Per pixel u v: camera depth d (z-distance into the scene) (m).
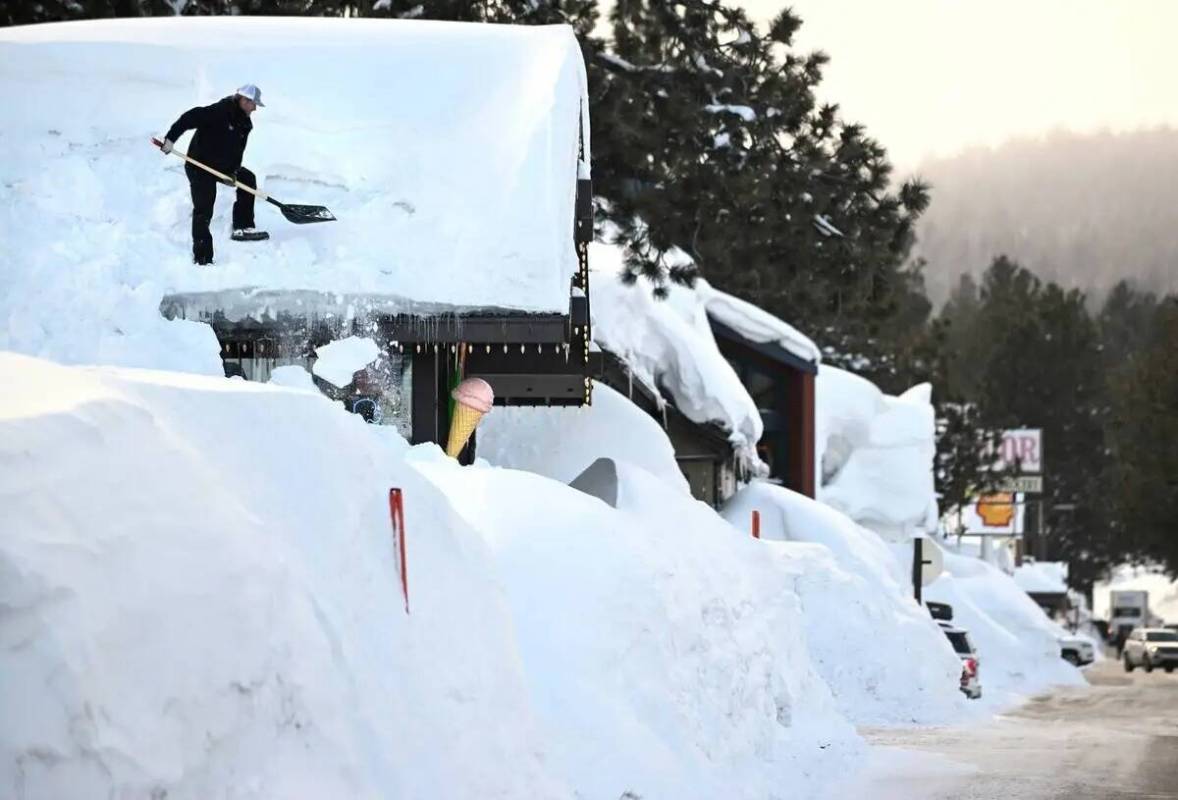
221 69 59.84
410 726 24.30
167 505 20.39
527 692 29.19
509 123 58.59
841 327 197.75
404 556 26.47
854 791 45.97
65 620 17.28
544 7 82.50
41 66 58.94
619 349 88.81
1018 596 151.62
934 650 79.62
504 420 78.00
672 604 41.50
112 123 57.12
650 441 78.00
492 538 37.47
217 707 19.23
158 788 17.61
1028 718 81.88
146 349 48.75
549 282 52.97
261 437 25.30
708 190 80.44
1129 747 62.03
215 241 52.78
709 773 38.09
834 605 78.50
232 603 20.27
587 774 33.41
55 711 16.66
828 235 84.62
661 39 82.00
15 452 18.53
